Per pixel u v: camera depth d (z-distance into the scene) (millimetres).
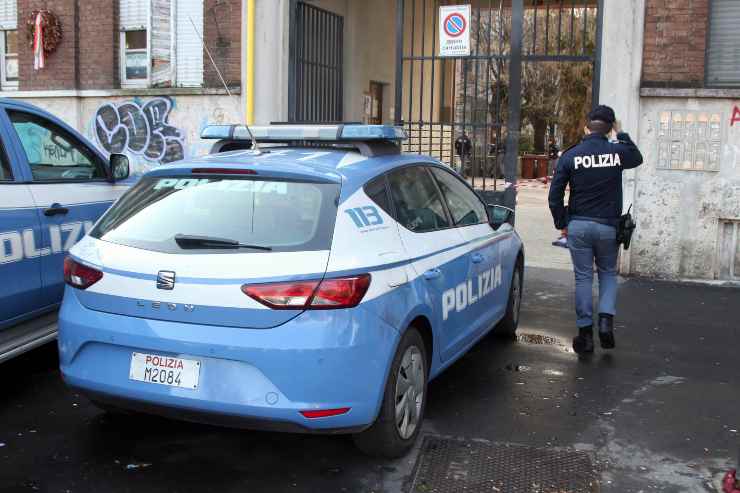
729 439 4406
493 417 4660
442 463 3988
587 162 5867
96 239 3883
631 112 8742
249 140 4746
